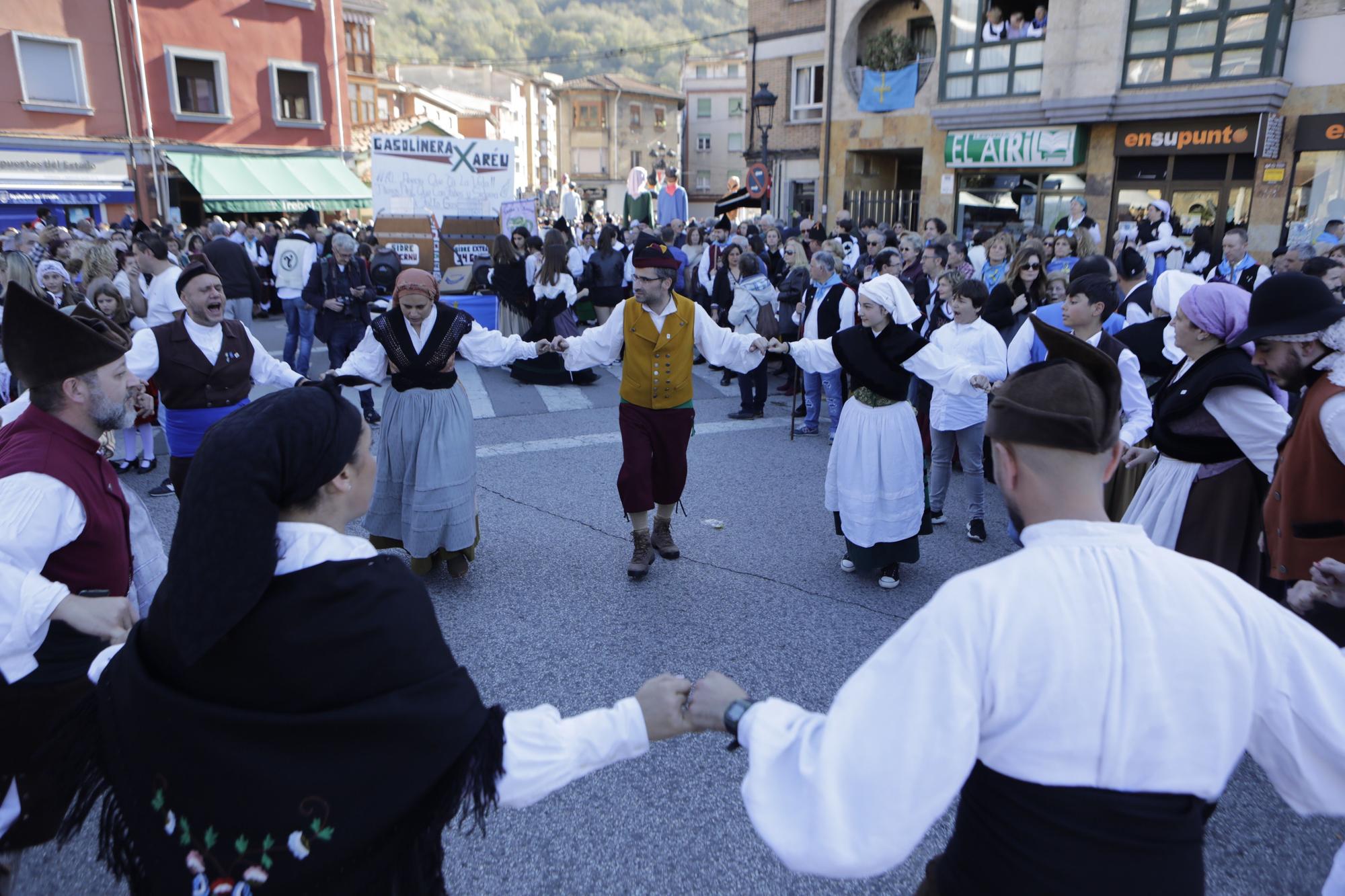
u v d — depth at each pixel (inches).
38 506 90.8
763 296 335.3
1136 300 241.4
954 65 706.2
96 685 59.6
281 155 955.3
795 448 297.0
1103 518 55.1
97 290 265.1
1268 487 128.0
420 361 174.4
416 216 502.0
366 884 55.1
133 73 847.1
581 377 389.1
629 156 2444.6
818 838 49.3
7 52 775.1
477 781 56.2
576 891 104.0
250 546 51.7
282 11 935.0
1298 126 567.2
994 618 50.3
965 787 54.6
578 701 144.2
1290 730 51.9
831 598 183.5
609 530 222.2
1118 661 49.4
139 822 54.9
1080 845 49.4
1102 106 620.7
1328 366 109.7
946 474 225.0
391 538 183.9
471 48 5580.7
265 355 179.5
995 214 722.8
